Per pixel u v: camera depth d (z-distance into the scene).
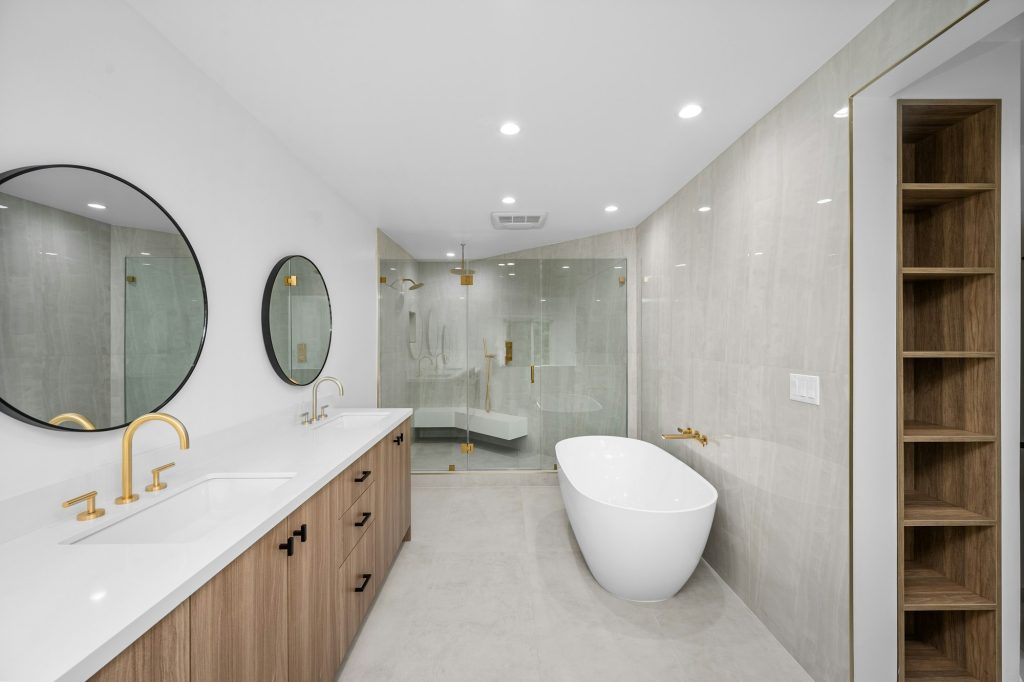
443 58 1.67
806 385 1.85
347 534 1.88
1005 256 1.60
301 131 2.24
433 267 4.38
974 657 1.68
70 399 1.20
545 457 4.34
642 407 4.05
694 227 2.91
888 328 1.60
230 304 1.91
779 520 2.04
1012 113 1.58
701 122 2.18
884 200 1.59
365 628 2.14
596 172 2.81
